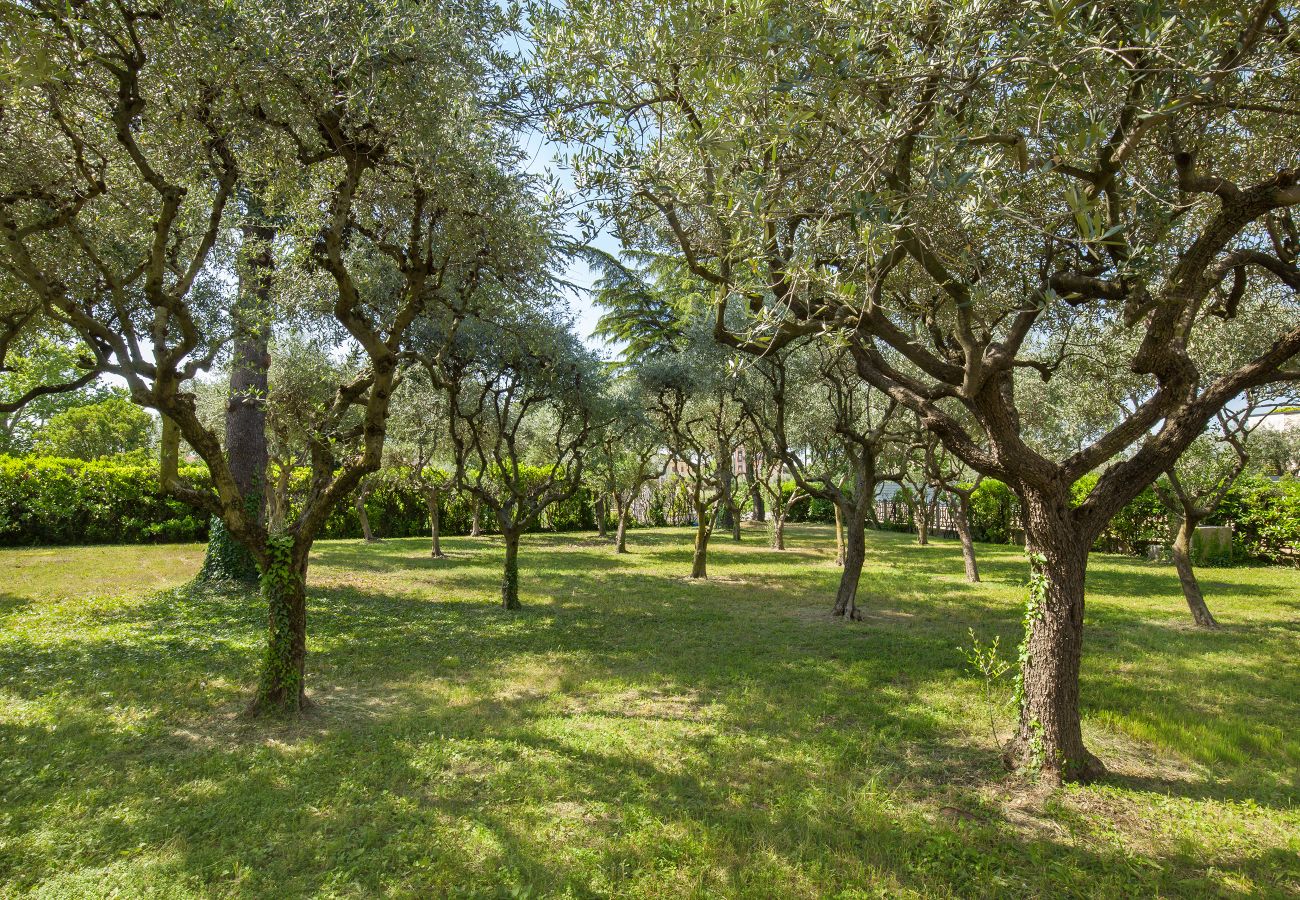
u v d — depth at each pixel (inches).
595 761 173.6
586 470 656.4
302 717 204.5
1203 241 148.2
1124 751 189.3
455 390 349.4
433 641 303.0
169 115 186.1
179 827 138.7
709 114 139.4
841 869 127.9
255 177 219.8
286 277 281.7
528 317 337.7
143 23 172.1
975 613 382.9
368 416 208.2
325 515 213.8
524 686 241.1
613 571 558.9
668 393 543.8
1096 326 293.3
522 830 138.9
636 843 134.5
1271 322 300.5
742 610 391.2
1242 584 505.0
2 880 119.0
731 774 166.9
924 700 226.1
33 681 232.1
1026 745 172.2
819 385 516.7
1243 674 262.8
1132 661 282.4
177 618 330.6
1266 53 131.6
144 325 258.7
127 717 201.6
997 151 127.6
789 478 1125.1
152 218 225.1
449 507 901.2
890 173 136.3
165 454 191.3
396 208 248.8
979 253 181.3
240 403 408.2
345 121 195.0
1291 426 597.3
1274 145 194.1
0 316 217.2
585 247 227.5
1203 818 149.4
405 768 167.3
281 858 129.0
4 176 195.8
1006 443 172.6
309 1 171.9
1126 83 116.8
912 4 119.5
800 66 129.2
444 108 207.6
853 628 340.8
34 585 411.8
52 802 148.3
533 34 176.1
